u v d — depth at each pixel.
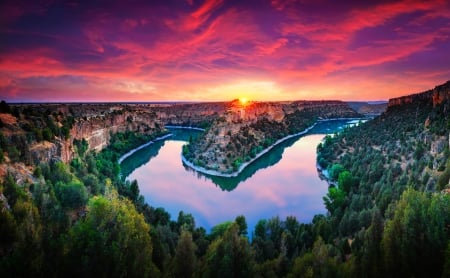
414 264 65.12
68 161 167.12
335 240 96.75
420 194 88.69
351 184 155.75
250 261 70.31
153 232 86.75
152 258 78.88
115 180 175.38
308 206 168.12
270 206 170.38
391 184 135.38
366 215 99.31
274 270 70.94
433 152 152.12
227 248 69.44
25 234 70.25
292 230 108.00
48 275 61.31
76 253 67.31
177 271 67.88
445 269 58.56
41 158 135.62
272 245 90.75
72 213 102.19
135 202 130.75
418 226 70.88
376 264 66.69
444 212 73.19
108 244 71.62
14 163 116.81
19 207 80.62
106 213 80.25
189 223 117.12
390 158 176.38
